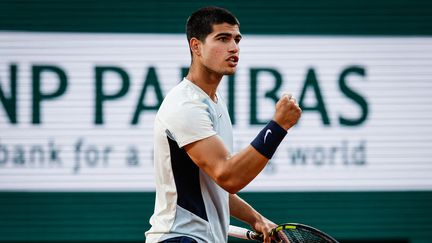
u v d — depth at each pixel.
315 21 35.50
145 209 35.47
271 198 35.44
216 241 14.47
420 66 35.78
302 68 35.44
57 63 35.12
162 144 14.19
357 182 35.62
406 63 35.78
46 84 35.12
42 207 35.25
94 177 35.25
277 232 15.20
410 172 35.75
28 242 35.31
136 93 35.19
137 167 35.28
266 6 35.38
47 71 35.09
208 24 14.12
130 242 35.66
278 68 35.34
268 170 35.38
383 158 35.75
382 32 35.72
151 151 35.25
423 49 35.84
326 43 35.50
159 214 14.47
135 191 35.38
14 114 35.03
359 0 35.66
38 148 35.09
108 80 35.19
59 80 35.12
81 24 35.16
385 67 35.72
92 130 35.19
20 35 35.06
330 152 35.50
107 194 35.38
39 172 35.12
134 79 35.22
